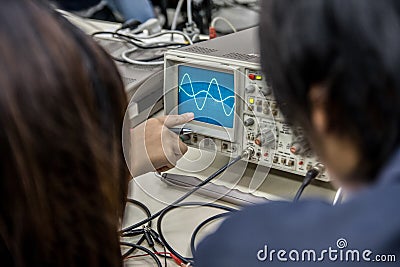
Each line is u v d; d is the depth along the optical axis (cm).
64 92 41
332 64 38
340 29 37
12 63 39
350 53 37
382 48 37
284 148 93
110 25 176
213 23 156
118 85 48
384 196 39
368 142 40
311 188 89
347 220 40
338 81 38
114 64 49
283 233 42
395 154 40
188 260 80
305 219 42
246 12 163
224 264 43
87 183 44
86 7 192
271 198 92
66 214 44
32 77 40
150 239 86
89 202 45
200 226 88
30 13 42
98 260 48
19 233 43
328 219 41
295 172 93
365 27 37
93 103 44
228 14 166
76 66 42
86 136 43
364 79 38
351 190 43
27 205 42
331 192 87
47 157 41
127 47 143
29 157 40
